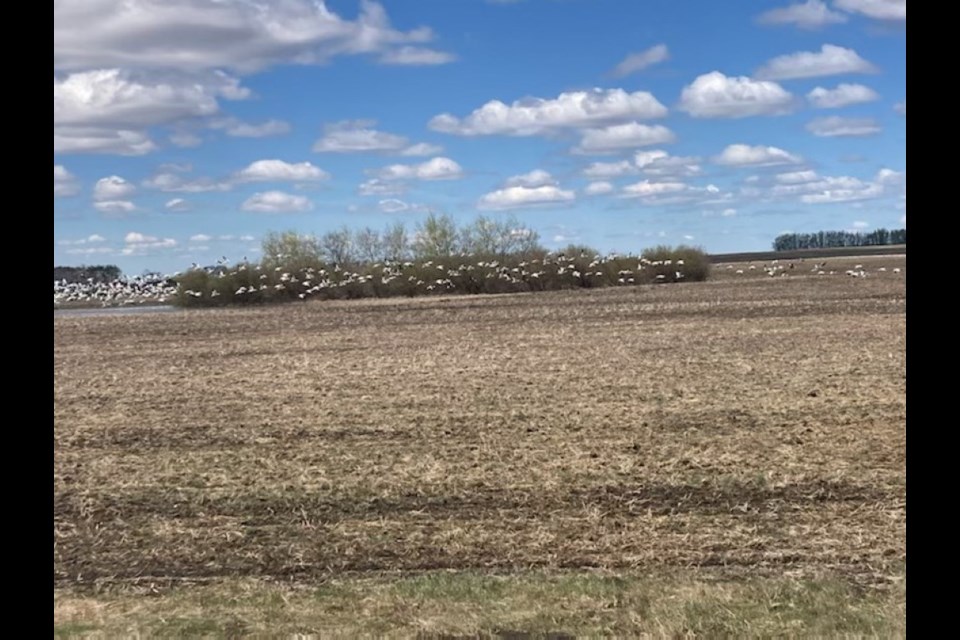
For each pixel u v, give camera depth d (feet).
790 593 24.43
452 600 24.59
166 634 22.75
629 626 22.31
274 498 36.81
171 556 30.27
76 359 87.30
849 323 95.14
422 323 114.73
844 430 46.09
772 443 43.93
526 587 25.53
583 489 37.01
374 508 35.22
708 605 23.53
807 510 33.53
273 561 29.66
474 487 37.63
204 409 57.41
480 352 81.76
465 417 52.16
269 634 22.50
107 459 44.06
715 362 70.08
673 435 46.19
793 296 133.18
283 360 81.71
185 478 40.06
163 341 103.45
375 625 23.04
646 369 67.67
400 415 53.36
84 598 26.04
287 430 50.24
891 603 23.73
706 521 32.58
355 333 105.19
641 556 29.04
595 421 50.06
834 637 21.08
